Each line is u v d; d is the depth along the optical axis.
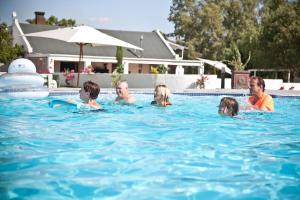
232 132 6.09
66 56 30.39
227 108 7.38
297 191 3.26
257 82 7.79
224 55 43.12
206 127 6.43
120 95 8.60
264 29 36.31
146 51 36.72
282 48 35.00
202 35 50.19
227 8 51.75
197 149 4.77
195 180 3.47
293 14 34.41
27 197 2.90
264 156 4.45
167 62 34.78
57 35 17.25
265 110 7.76
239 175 3.67
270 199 3.06
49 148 4.59
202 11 49.62
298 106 10.76
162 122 6.89
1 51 30.75
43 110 8.06
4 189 3.06
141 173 3.64
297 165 4.08
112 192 3.10
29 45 31.97
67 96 11.59
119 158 4.19
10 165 3.78
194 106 9.66
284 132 6.23
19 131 5.71
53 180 3.34
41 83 10.69
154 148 4.76
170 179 3.48
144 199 2.97
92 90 7.76
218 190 3.22
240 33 49.59
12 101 9.59
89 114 7.50
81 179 3.39
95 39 16.89
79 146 4.75
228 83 20.84
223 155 4.47
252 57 38.78
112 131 5.94
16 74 10.37
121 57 29.25
